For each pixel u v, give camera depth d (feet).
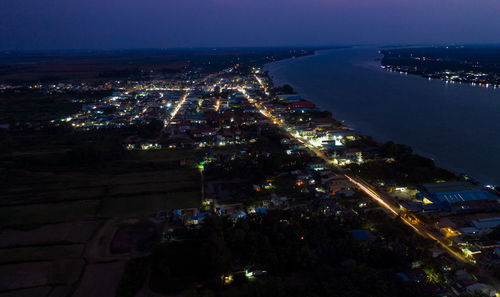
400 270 263.08
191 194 410.93
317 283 249.96
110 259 290.15
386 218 336.29
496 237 305.12
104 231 333.21
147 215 363.76
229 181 449.06
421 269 263.70
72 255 295.07
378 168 453.17
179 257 289.53
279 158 489.26
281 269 272.72
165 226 341.82
